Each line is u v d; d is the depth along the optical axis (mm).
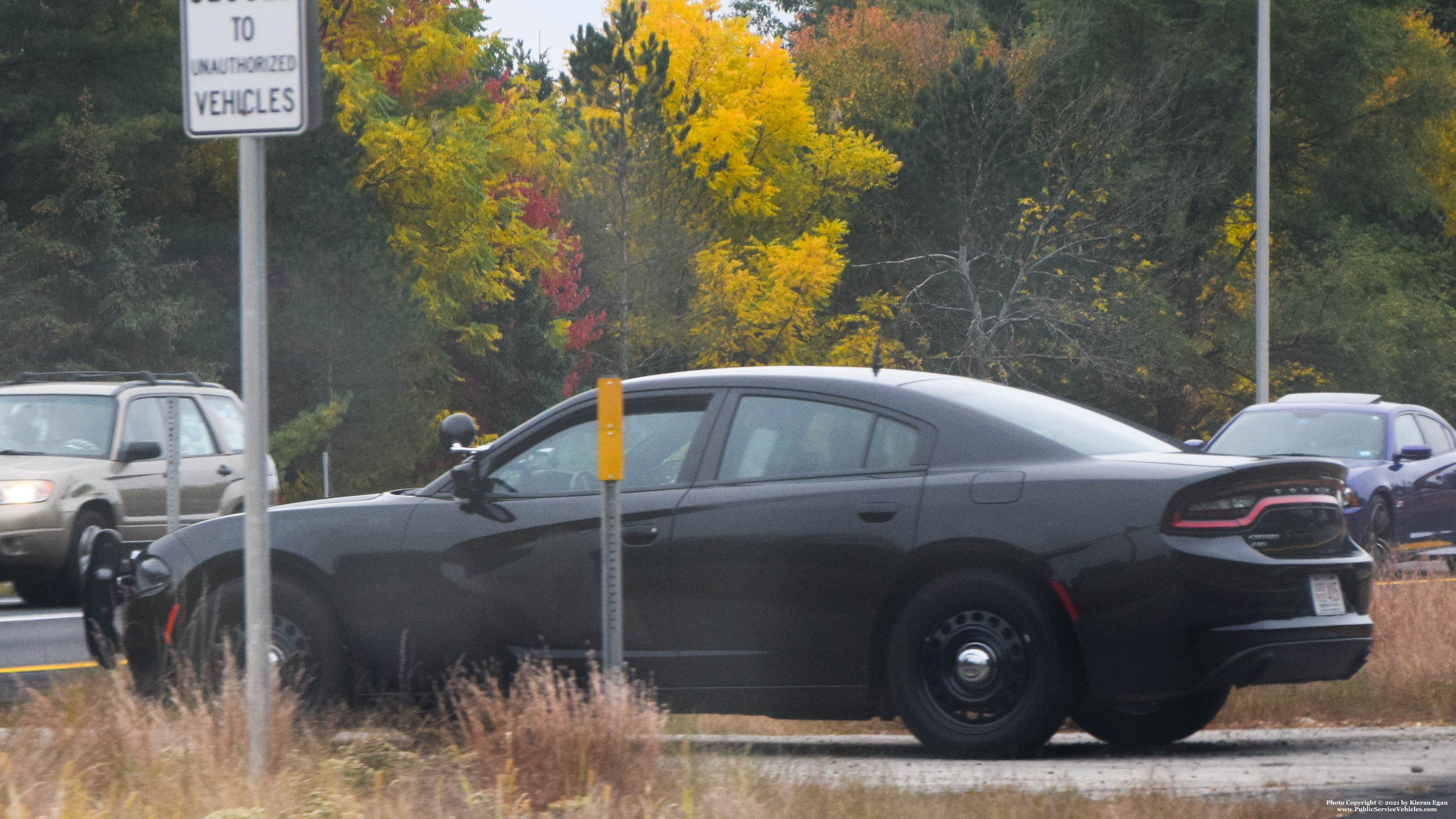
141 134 92938
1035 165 119688
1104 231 117250
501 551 21750
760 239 134125
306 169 94938
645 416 22062
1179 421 130000
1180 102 132125
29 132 93875
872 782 17094
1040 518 19594
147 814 15195
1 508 43938
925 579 20297
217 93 16609
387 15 118750
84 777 16547
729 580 20875
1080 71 133750
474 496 22016
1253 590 19375
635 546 21281
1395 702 24656
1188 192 123312
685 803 15273
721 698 20969
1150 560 19141
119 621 24328
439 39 117062
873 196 135125
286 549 22328
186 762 16688
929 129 122625
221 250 99312
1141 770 19000
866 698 20438
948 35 153125
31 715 19234
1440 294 141875
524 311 124812
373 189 106188
